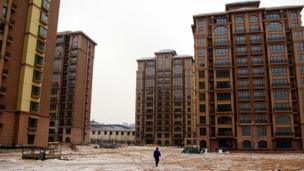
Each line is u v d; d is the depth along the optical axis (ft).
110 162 117.70
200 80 279.08
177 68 531.91
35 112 188.55
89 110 420.77
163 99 523.70
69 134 372.58
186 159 148.87
